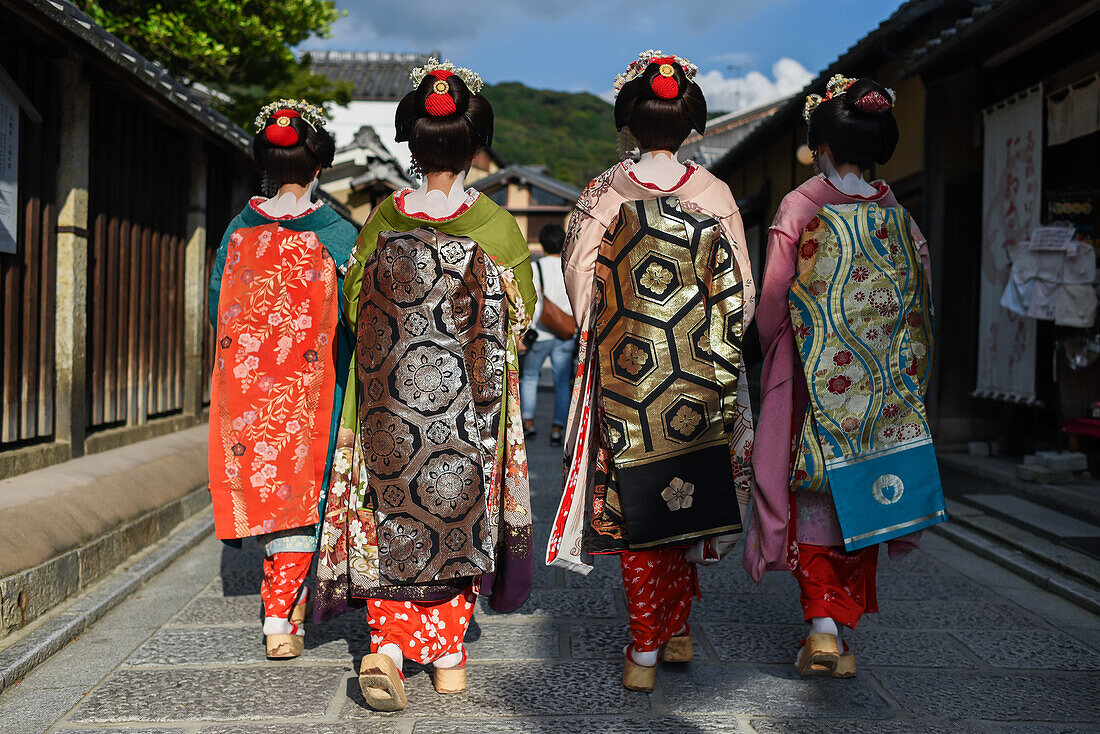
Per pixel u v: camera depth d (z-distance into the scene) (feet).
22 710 7.89
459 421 7.93
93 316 15.25
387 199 8.30
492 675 8.79
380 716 7.79
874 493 8.52
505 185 74.64
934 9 22.88
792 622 10.58
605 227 8.26
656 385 7.97
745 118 68.74
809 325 8.53
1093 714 8.00
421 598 7.98
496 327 8.18
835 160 8.79
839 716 7.87
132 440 16.66
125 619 10.53
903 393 8.64
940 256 23.00
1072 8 17.66
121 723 7.62
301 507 8.92
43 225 13.48
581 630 10.16
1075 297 17.83
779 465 8.64
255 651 9.45
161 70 15.40
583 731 7.49
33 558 9.99
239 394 8.95
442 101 7.95
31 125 13.05
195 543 14.33
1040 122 19.54
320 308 8.95
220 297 9.14
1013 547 13.71
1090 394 19.21
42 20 12.20
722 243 8.13
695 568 8.95
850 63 27.43
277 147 9.05
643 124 8.21
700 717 7.81
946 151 22.89
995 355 21.53
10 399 12.60
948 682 8.71
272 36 33.35
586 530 8.34
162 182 18.67
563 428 25.21
